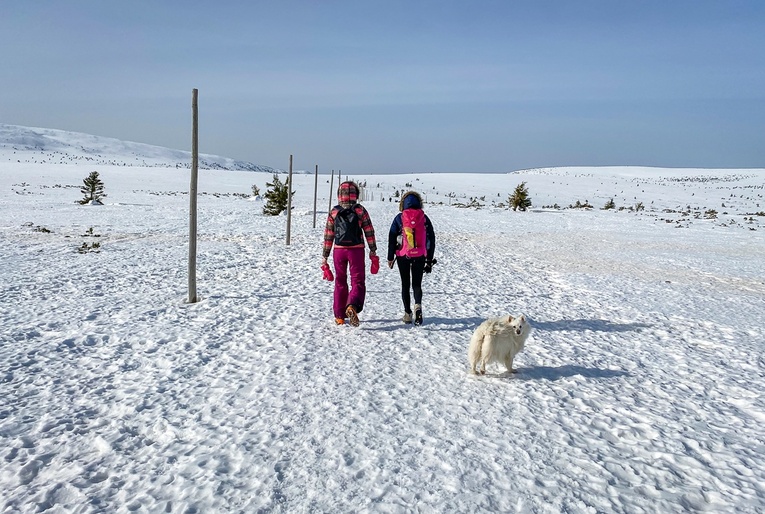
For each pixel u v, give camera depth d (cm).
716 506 302
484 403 445
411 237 668
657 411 440
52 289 874
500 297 932
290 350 584
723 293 1027
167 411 421
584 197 7569
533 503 297
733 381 521
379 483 315
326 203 4031
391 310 789
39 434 379
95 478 324
